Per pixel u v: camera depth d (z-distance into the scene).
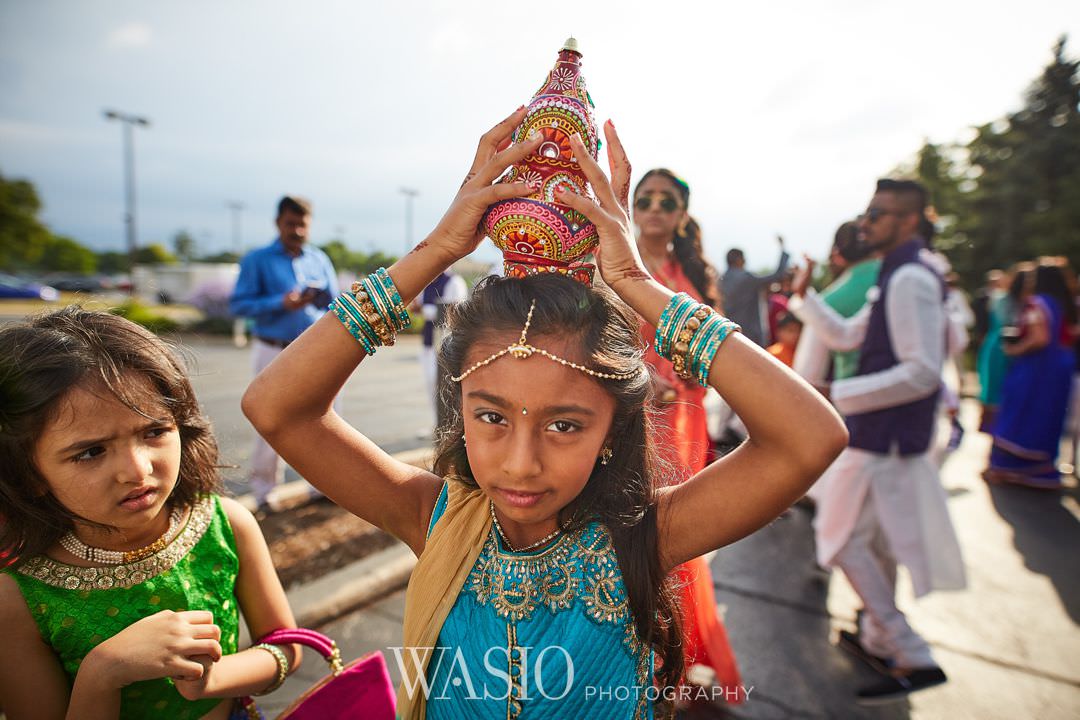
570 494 0.98
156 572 1.26
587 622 1.07
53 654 1.21
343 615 3.08
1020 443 5.66
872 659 2.76
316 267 4.57
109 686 1.07
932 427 2.68
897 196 2.69
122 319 1.24
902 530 2.67
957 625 3.20
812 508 4.82
